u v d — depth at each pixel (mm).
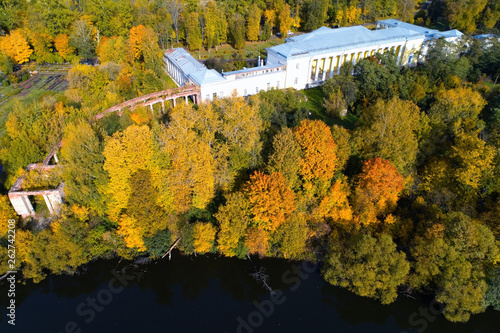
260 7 185500
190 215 76375
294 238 69375
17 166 82688
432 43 137500
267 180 68688
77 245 68875
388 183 71688
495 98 107500
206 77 111312
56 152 84438
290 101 106812
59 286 71062
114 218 72375
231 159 74750
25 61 140625
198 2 170000
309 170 73250
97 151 71688
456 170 77500
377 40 137875
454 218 66250
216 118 78875
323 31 138750
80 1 178250
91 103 101625
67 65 144000
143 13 150125
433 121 89875
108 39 131625
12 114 89688
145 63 125188
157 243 71062
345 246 71250
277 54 126875
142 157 70000
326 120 111125
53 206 75062
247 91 119750
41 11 149875
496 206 73125
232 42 170375
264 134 84250
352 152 80312
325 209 74250
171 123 77438
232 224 69125
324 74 133000
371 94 113625
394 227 73000
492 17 178125
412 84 115375
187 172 72250
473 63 132625
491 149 75250
